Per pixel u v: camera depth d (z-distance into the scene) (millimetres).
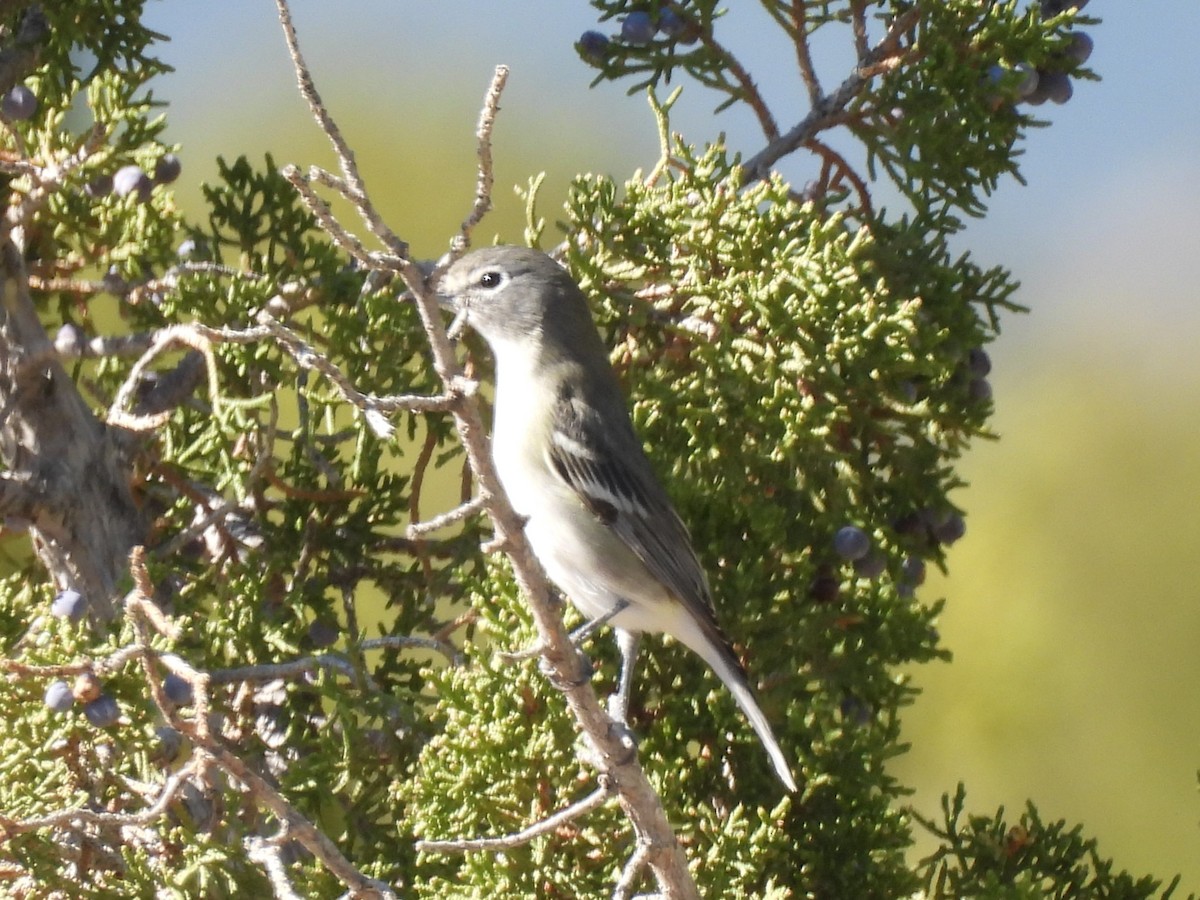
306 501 10805
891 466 10531
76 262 10758
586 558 10602
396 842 9680
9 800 8672
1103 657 14484
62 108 10344
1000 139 10906
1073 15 10688
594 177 11055
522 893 9031
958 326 10727
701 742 10000
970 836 9922
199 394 11234
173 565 10430
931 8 10906
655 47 11234
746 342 10188
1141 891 9688
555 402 11055
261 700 10438
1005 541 14953
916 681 14695
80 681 8578
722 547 10492
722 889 8914
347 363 10586
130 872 8664
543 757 9086
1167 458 15141
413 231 16547
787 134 11242
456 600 10930
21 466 10125
